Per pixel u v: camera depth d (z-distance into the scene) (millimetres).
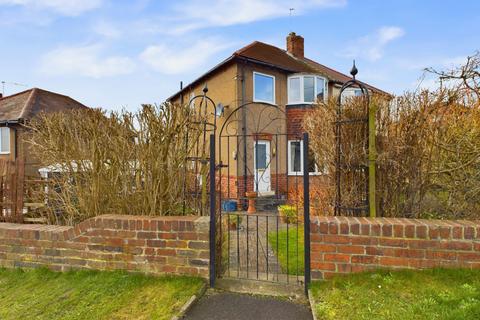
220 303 3398
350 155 4359
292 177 13359
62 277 4082
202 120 4973
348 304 3004
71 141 4922
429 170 4070
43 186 5344
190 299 3395
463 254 3189
